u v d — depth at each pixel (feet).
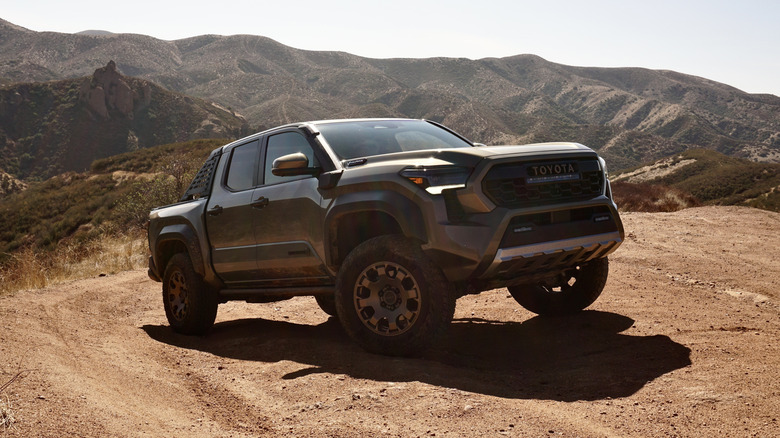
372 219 16.49
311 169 17.22
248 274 19.74
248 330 21.90
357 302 15.67
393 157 16.35
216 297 21.80
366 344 15.67
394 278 15.11
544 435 10.18
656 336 17.03
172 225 22.56
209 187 21.54
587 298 19.67
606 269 19.33
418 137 19.11
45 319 21.94
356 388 13.11
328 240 16.49
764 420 10.36
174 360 17.13
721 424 10.30
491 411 11.33
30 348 16.14
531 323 19.86
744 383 12.26
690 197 66.13
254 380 14.71
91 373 14.43
